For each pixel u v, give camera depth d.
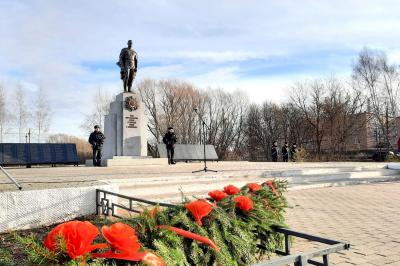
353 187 14.51
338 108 48.19
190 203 2.91
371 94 48.75
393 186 14.77
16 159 20.55
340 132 47.78
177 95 54.75
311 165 21.06
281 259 2.09
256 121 62.50
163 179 11.36
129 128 19.31
